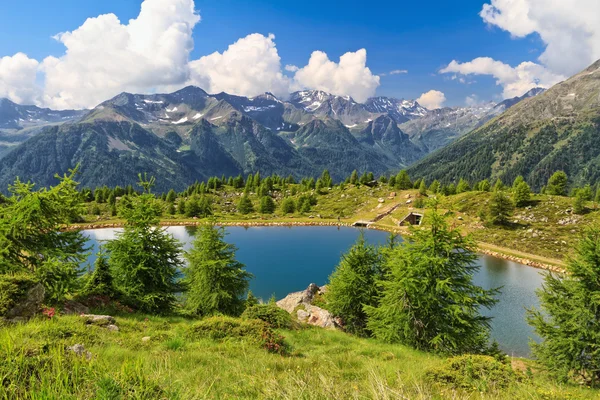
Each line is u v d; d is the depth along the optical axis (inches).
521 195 3892.7
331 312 1091.3
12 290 442.0
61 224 765.9
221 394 227.8
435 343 754.8
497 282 2182.6
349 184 6540.4
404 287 788.6
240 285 1078.4
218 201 6333.7
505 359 839.1
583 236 839.1
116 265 882.1
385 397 197.8
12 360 155.2
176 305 1034.7
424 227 836.0
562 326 801.6
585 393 377.4
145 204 939.3
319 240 3732.8
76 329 402.3
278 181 7519.7
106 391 136.6
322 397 207.2
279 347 496.4
